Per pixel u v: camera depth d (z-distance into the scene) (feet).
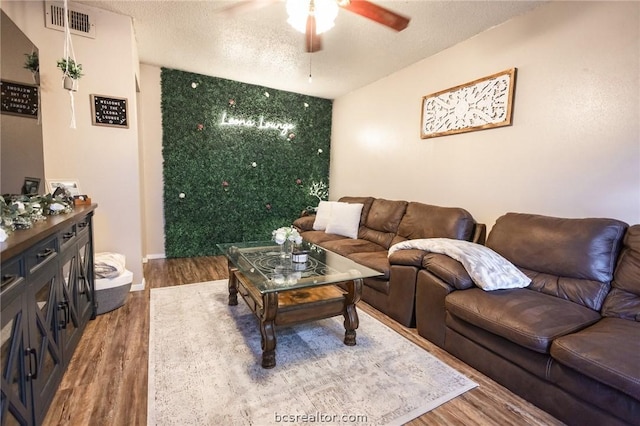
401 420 4.96
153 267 12.94
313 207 17.69
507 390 5.73
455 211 9.50
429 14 8.49
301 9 6.04
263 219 16.38
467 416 5.09
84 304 7.29
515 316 5.61
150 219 13.97
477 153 9.87
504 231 8.02
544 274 7.06
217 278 11.67
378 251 10.94
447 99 10.69
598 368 4.32
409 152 12.53
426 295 7.45
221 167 15.02
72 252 6.27
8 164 6.00
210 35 10.04
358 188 15.72
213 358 6.48
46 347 4.76
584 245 6.57
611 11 6.85
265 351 6.18
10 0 7.32
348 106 16.30
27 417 4.02
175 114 13.82
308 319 6.82
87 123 8.93
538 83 8.21
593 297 6.18
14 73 6.36
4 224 3.99
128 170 9.62
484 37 9.48
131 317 8.22
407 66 12.39
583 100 7.38
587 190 7.40
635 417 4.10
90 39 8.75
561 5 7.68
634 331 5.01
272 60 12.05
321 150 17.69
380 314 8.98
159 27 9.58
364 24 9.00
